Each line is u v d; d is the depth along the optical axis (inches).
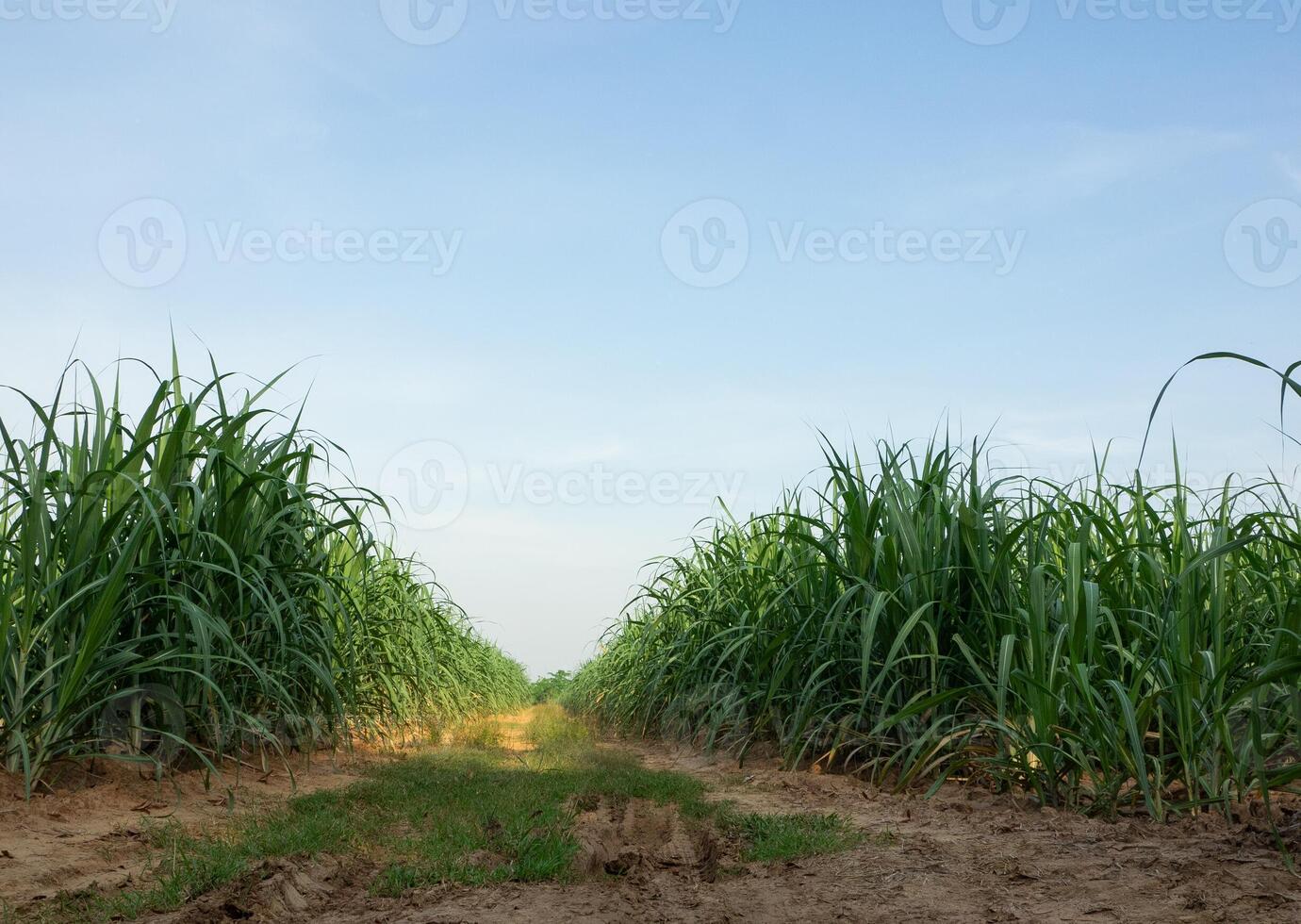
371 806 190.9
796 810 193.5
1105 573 184.1
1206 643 179.0
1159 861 134.9
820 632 251.6
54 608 194.2
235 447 238.4
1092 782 183.8
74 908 119.5
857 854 150.5
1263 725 172.2
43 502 193.3
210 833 162.9
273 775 229.5
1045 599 198.2
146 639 200.5
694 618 361.1
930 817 177.5
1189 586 171.8
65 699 184.1
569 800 204.5
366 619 295.3
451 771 250.7
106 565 199.3
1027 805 184.4
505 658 729.0
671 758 318.7
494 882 136.2
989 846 151.3
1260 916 110.9
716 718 299.6
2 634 181.6
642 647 402.3
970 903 122.3
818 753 264.8
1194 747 167.3
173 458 212.4
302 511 247.8
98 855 144.7
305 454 244.2
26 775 174.1
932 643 221.6
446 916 118.6
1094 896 122.0
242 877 133.1
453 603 454.9
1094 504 215.9
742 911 123.3
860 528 248.8
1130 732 165.8
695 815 190.1
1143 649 186.9
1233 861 134.6
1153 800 175.5
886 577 239.9
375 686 307.9
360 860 149.5
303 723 247.3
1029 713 197.6
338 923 117.9
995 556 216.4
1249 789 168.6
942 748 216.8
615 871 149.1
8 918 114.8
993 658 208.5
